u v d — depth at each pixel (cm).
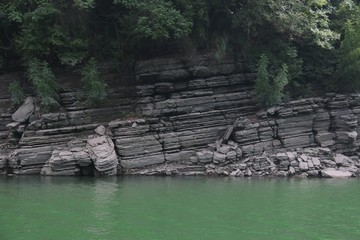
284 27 2502
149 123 2239
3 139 2175
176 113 2319
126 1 2222
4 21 2248
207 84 2414
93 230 1152
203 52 2459
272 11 2486
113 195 1591
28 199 1493
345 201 1573
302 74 2686
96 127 2181
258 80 2397
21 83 2327
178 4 2389
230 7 2566
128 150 2136
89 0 2170
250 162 2219
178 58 2392
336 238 1139
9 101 2288
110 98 2344
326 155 2383
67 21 2334
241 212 1383
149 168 2150
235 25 2480
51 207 1386
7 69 2388
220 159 2177
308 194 1691
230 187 1805
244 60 2550
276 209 1434
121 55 2453
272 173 2178
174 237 1112
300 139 2420
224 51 2456
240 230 1188
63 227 1173
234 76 2497
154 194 1622
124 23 2352
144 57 2472
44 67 2180
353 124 2494
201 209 1405
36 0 2242
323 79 2717
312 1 2739
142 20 2175
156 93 2355
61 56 2261
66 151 2025
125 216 1300
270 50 2606
